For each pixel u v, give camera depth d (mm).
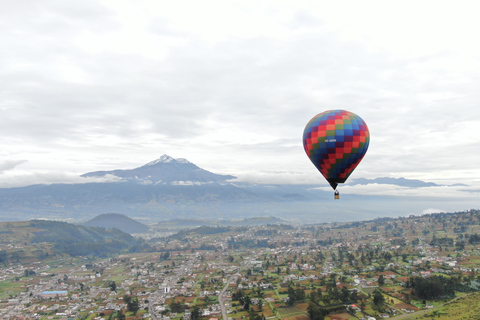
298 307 155000
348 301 155625
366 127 94812
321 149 94312
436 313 132750
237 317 147625
